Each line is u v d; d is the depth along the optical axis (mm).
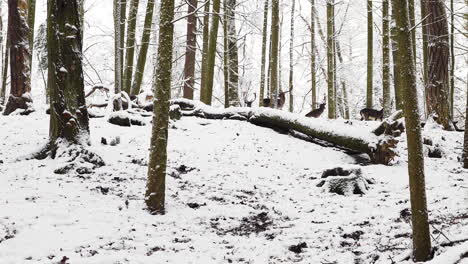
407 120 5379
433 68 16000
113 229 6984
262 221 8203
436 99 16047
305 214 8531
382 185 10125
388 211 8336
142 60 17859
